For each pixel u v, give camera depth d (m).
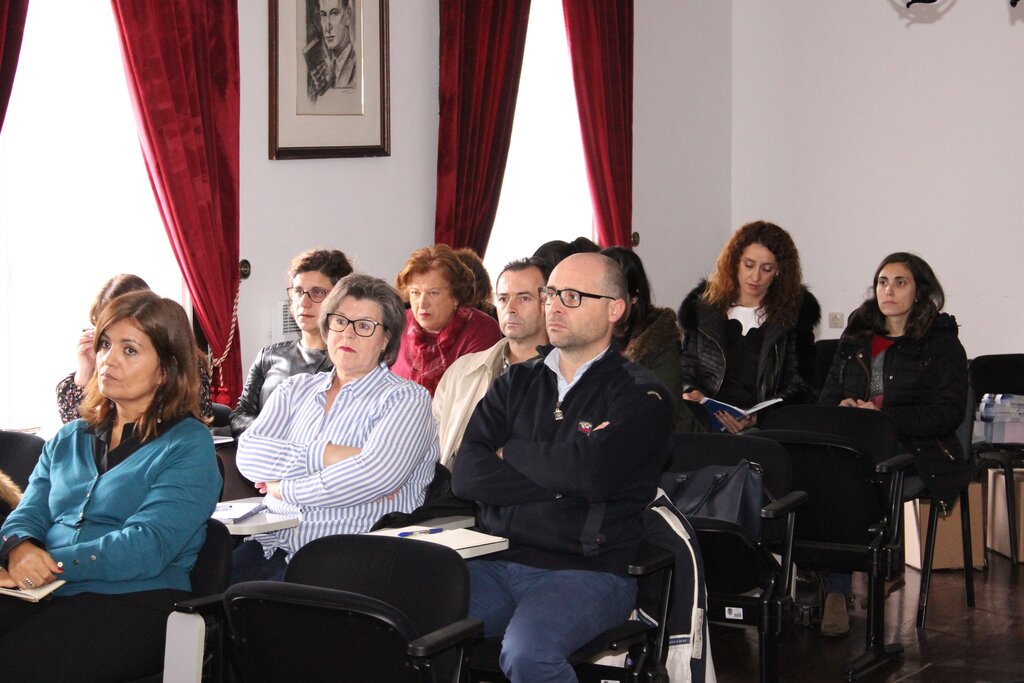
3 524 2.77
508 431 3.04
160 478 2.59
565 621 2.62
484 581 2.88
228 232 4.78
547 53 6.65
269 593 2.14
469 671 2.57
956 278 6.67
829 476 3.67
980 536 5.23
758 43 7.50
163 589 2.54
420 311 4.00
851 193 7.11
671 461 3.52
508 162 6.43
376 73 5.45
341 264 4.14
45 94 4.39
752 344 4.70
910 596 4.79
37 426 4.38
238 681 2.34
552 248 4.11
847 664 3.94
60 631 2.43
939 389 4.60
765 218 7.54
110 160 4.60
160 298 2.68
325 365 4.07
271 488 3.07
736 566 3.21
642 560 2.68
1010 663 3.94
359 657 2.14
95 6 4.52
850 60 7.07
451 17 5.69
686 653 2.80
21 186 4.33
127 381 2.61
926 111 6.76
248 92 4.95
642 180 7.10
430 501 3.11
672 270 7.34
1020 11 6.36
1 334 4.26
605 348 3.01
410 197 5.71
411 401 3.07
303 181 5.20
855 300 7.12
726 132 7.63
